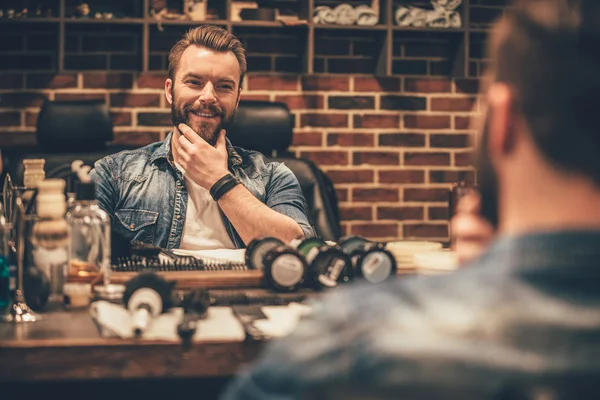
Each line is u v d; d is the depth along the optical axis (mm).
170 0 3730
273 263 1601
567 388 435
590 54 457
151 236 2322
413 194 3990
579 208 464
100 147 3354
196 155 2289
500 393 436
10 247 1733
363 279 1657
